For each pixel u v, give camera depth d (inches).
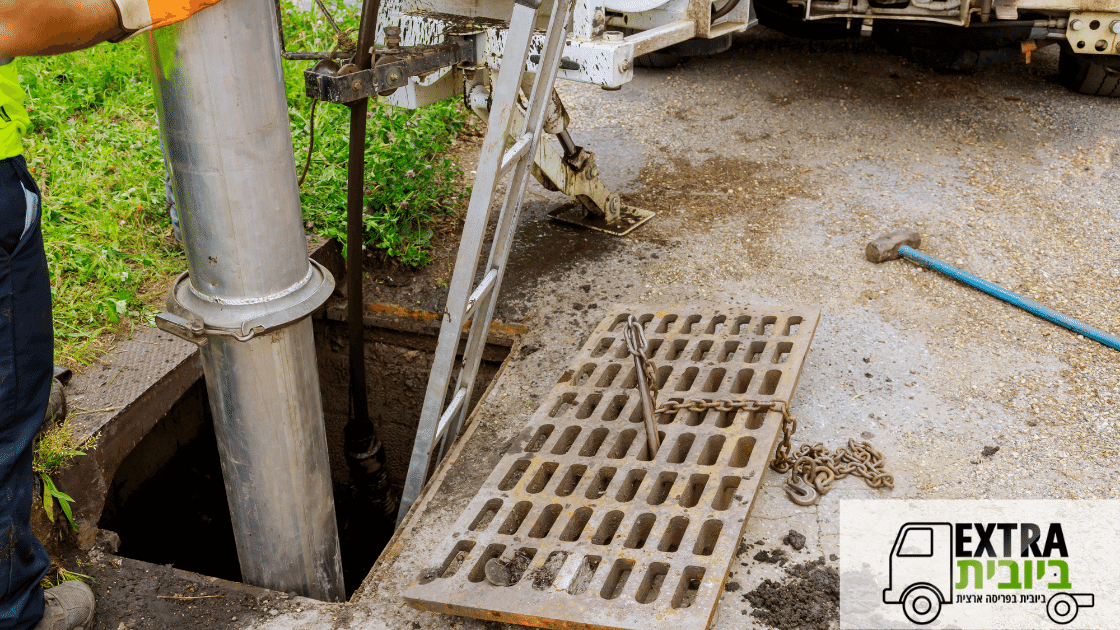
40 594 89.1
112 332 133.9
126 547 145.3
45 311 84.9
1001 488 112.2
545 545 98.4
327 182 177.9
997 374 134.4
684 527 99.7
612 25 163.3
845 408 127.3
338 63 109.9
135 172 172.9
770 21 262.4
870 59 267.4
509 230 124.0
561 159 165.2
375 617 99.7
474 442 126.2
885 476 112.7
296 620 100.2
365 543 160.2
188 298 93.2
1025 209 183.9
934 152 210.7
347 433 146.0
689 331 139.9
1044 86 246.8
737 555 102.3
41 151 178.5
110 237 153.4
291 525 104.7
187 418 156.5
